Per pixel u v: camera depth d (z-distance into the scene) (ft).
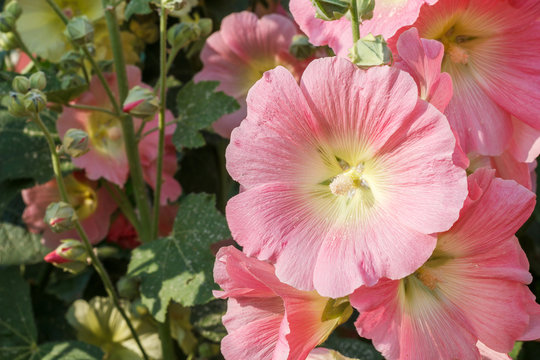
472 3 1.49
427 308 1.40
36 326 2.27
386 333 1.33
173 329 2.26
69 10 2.19
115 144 2.11
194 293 1.89
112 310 2.31
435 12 1.48
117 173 2.07
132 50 2.32
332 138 1.38
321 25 1.52
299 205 1.38
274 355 1.33
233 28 2.16
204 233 1.94
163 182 2.16
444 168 1.28
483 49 1.54
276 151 1.38
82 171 2.16
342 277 1.31
